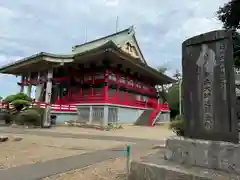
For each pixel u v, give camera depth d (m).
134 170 5.13
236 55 9.33
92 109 28.66
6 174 6.23
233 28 9.59
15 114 25.17
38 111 23.83
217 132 4.78
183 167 4.61
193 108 5.22
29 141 12.93
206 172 4.29
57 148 10.94
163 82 43.66
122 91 32.62
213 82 4.96
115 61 29.92
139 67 32.31
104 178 5.98
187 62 5.46
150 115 33.00
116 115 29.67
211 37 5.05
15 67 34.31
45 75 34.12
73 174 6.41
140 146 12.21
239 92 12.09
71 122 27.69
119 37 36.09
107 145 12.39
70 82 33.50
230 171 4.28
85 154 9.52
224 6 9.33
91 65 31.03
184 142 5.00
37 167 7.07
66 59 29.56
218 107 4.83
